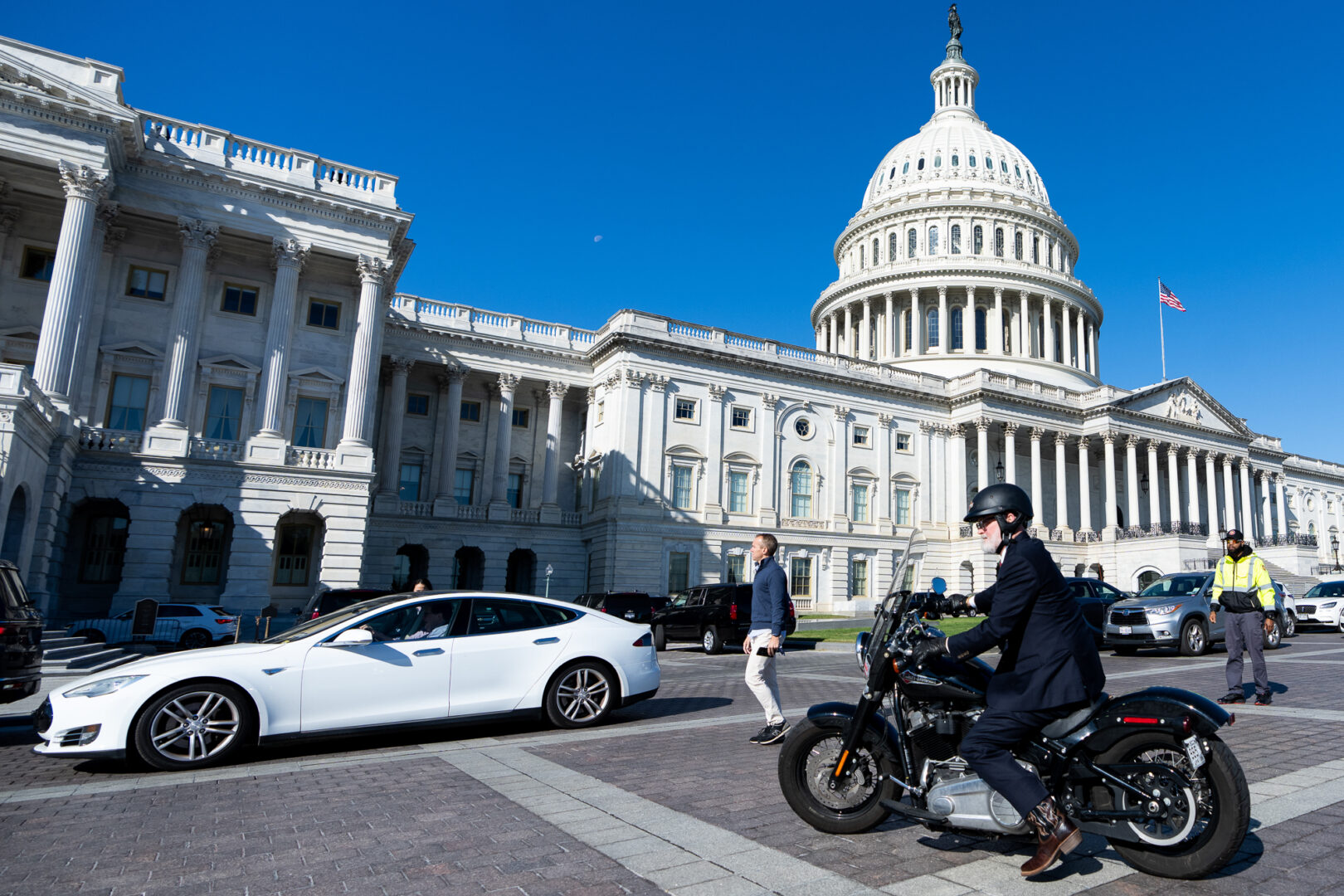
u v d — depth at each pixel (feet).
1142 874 16.26
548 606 36.27
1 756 31.12
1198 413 221.46
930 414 193.88
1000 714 15.92
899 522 184.65
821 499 174.29
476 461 164.96
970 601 18.26
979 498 16.83
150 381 106.32
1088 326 273.75
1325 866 16.33
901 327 257.96
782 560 165.89
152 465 96.17
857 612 168.55
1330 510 300.20
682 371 161.89
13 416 67.92
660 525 153.17
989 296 255.09
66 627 79.92
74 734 27.32
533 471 170.30
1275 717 34.06
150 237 108.06
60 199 98.07
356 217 110.73
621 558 148.56
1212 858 15.16
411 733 34.71
